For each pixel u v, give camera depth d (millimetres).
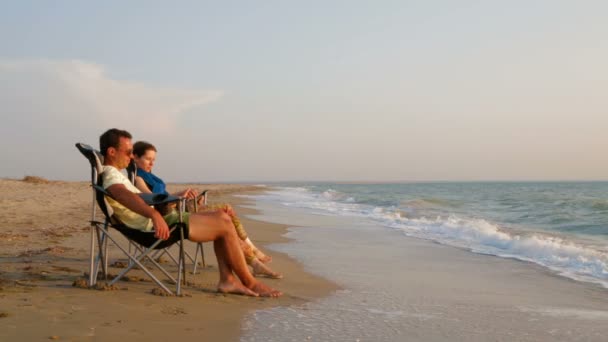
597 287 5176
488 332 3385
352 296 4414
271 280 4980
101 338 2787
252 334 3066
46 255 5668
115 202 3945
